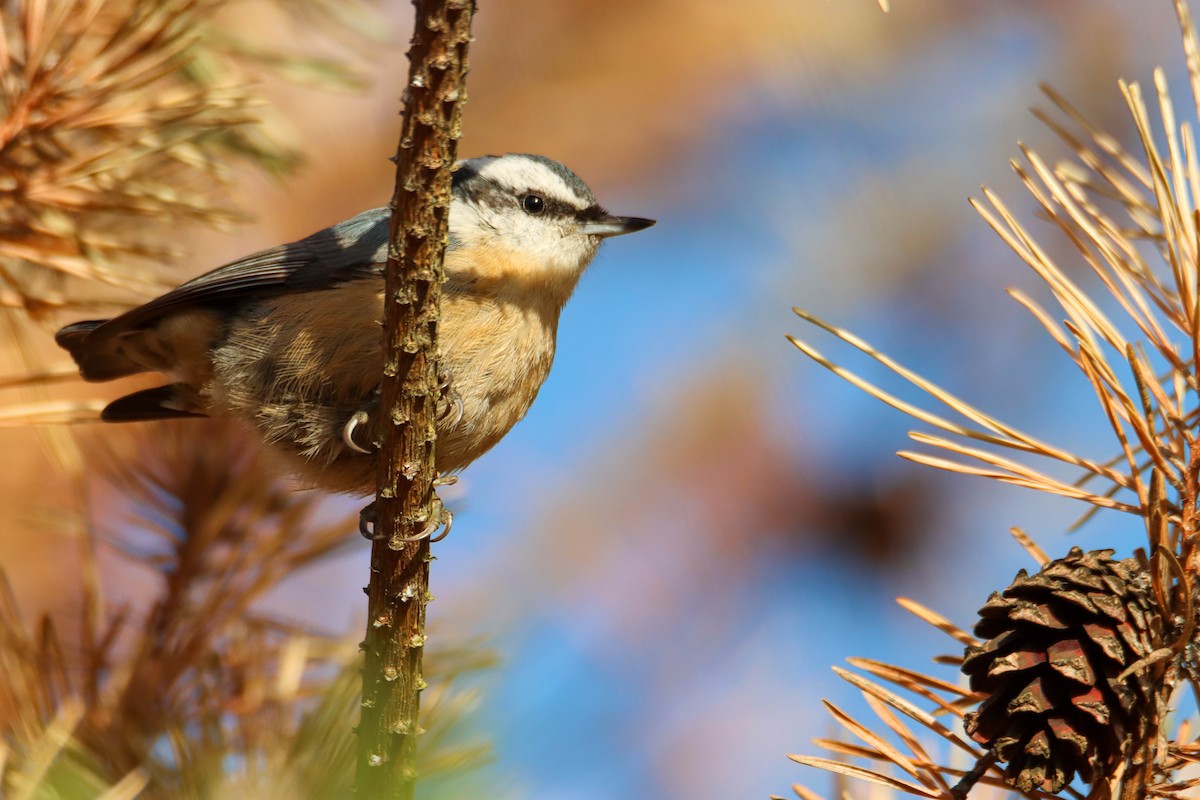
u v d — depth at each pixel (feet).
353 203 34.71
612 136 38.22
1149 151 15.98
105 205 20.34
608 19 37.73
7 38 21.29
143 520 22.72
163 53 20.35
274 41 27.99
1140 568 15.28
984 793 16.06
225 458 23.25
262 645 20.93
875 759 15.30
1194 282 15.74
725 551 37.32
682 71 37.73
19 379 19.76
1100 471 15.12
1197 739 15.08
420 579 18.71
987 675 14.98
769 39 38.09
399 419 18.65
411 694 18.53
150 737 19.65
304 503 22.68
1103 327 15.46
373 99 35.37
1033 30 39.91
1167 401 15.47
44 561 28.30
